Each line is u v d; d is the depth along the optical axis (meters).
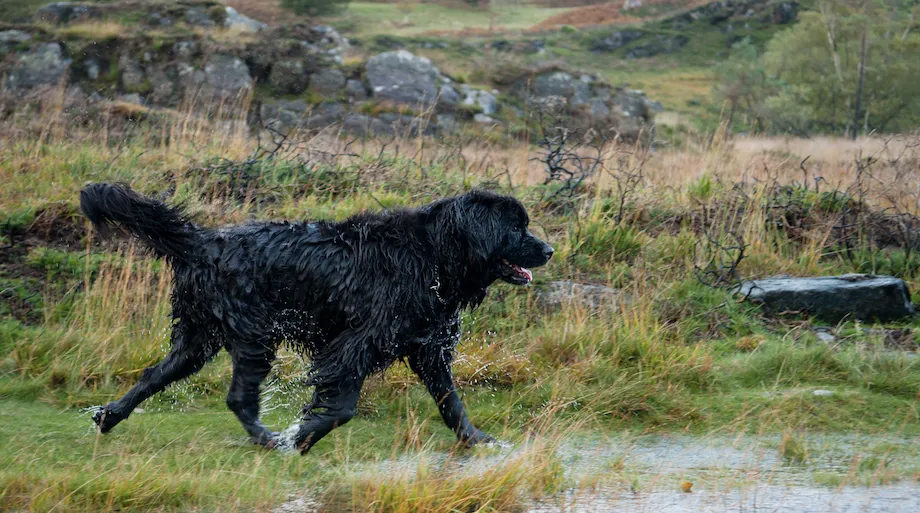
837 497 4.48
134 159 9.71
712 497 4.48
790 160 13.10
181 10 24.31
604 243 8.42
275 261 4.92
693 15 47.66
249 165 9.34
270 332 4.99
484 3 51.44
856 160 10.17
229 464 4.75
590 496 4.48
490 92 23.95
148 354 6.30
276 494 4.36
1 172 8.85
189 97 18.00
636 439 5.49
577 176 10.47
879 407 5.94
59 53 21.20
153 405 5.90
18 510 4.05
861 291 7.57
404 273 4.94
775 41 33.94
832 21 31.91
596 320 6.98
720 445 5.38
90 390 6.01
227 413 5.81
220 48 21.83
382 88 22.22
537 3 55.94
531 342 6.71
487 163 10.55
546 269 7.88
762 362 6.60
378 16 43.69
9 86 20.45
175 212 4.99
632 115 25.39
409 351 5.13
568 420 5.73
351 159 10.37
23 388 5.85
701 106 34.06
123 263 7.38
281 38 23.34
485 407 5.97
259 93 21.39
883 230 9.06
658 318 7.32
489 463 4.93
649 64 42.84
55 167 9.25
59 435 5.14
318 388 5.12
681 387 6.21
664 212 9.25
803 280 7.82
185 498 4.26
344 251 4.94
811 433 5.55
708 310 7.48
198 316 4.97
